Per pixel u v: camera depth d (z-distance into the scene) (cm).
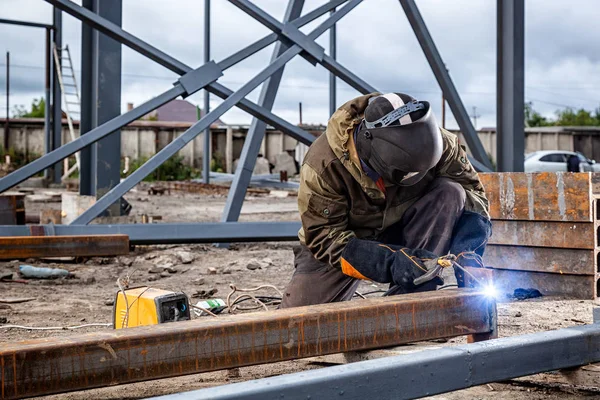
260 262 732
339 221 314
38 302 515
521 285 531
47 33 2412
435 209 319
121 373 213
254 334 234
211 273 664
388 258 285
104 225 637
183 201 1989
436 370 211
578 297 505
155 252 802
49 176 2609
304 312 244
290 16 796
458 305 271
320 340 244
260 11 736
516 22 768
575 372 286
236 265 717
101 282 617
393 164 277
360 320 251
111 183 815
